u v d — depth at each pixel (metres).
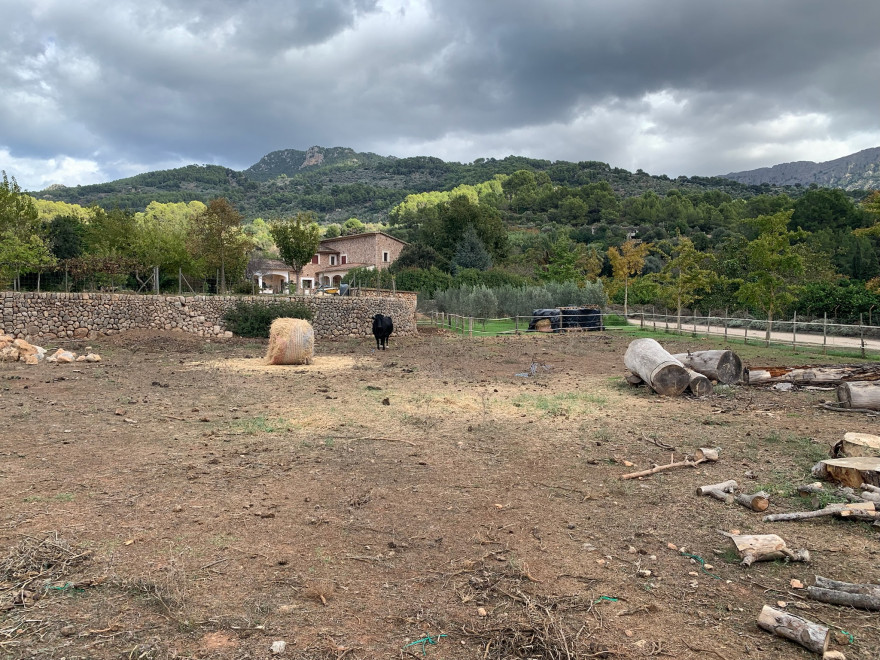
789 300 21.83
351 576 4.07
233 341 23.19
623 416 9.85
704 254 28.73
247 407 10.48
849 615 3.59
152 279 33.34
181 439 8.00
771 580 4.09
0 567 4.02
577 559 4.39
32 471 6.37
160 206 117.06
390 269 58.31
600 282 40.78
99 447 7.47
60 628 3.32
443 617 3.54
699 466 6.94
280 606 3.63
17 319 20.14
